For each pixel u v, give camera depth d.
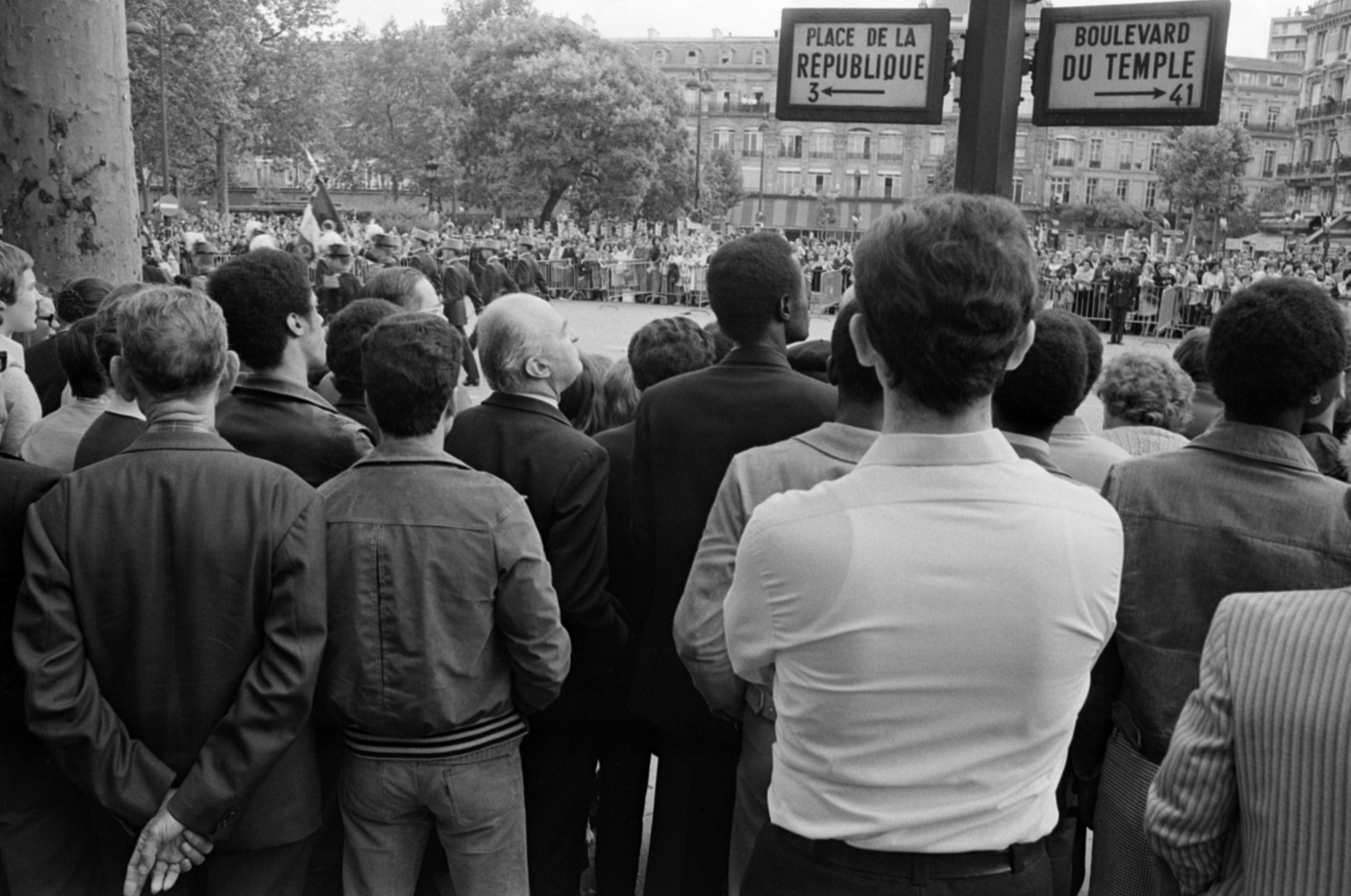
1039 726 1.60
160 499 2.29
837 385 2.39
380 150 83.62
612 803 3.23
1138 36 4.01
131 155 5.52
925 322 1.54
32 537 2.26
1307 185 84.38
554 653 2.51
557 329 2.97
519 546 2.47
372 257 15.25
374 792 2.46
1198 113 3.93
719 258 2.83
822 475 2.30
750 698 2.38
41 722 2.19
